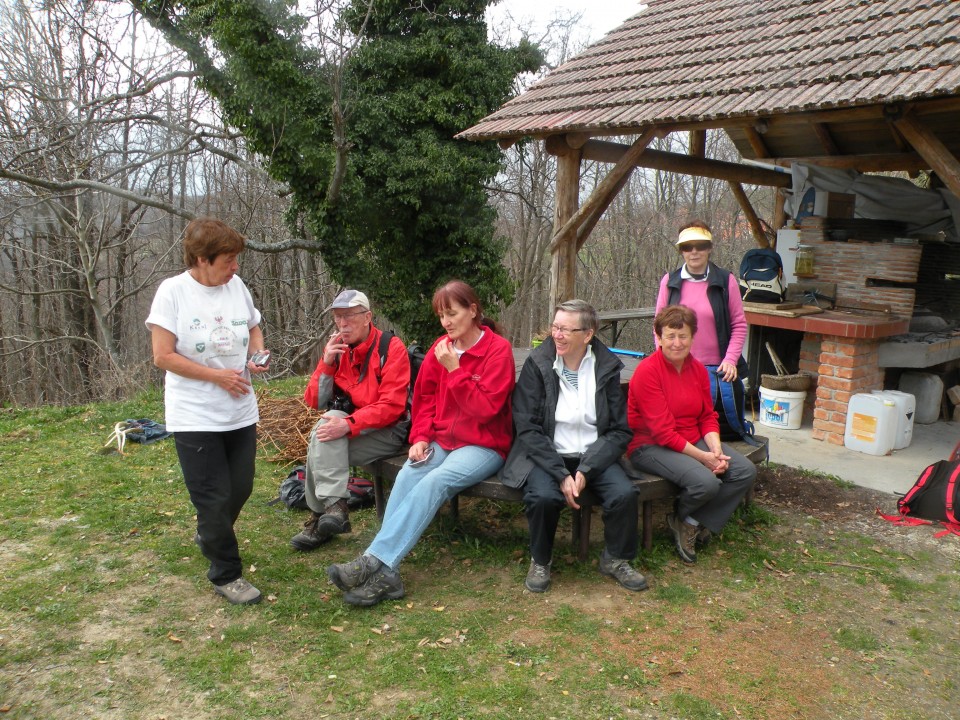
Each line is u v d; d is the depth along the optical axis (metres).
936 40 4.70
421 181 12.68
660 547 3.80
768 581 3.52
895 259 6.19
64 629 3.02
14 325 18.84
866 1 5.89
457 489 3.40
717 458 3.56
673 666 2.81
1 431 6.16
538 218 21.02
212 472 3.09
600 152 7.02
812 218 6.84
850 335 5.46
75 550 3.78
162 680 2.70
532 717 2.51
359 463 3.77
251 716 2.51
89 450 5.60
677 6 7.73
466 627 3.07
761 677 2.75
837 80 4.72
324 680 2.71
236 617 3.14
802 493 4.67
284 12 11.80
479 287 13.95
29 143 13.34
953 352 6.24
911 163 7.51
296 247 13.13
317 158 12.21
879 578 3.54
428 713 2.52
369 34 13.26
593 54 7.32
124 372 14.08
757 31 6.22
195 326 2.98
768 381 6.16
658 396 3.58
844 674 2.79
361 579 3.19
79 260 17.88
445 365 3.33
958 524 4.13
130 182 16.94
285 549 3.82
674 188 21.91
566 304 3.40
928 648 2.97
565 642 2.96
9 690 2.62
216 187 19.17
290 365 18.38
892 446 5.44
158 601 3.26
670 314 3.50
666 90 5.66
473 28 13.37
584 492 3.48
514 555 3.76
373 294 13.80
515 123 6.23
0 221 15.86
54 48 13.41
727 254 21.39
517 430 3.43
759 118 5.11
